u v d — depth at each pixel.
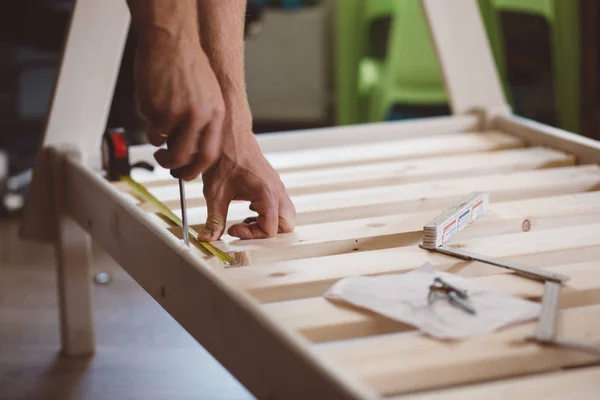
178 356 1.72
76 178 1.56
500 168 1.67
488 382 0.88
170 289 1.10
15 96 3.67
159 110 1.03
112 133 1.59
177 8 1.02
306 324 0.95
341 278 1.10
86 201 1.50
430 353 0.88
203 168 1.07
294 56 3.88
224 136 1.25
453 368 0.86
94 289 2.09
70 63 1.68
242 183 1.26
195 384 1.59
